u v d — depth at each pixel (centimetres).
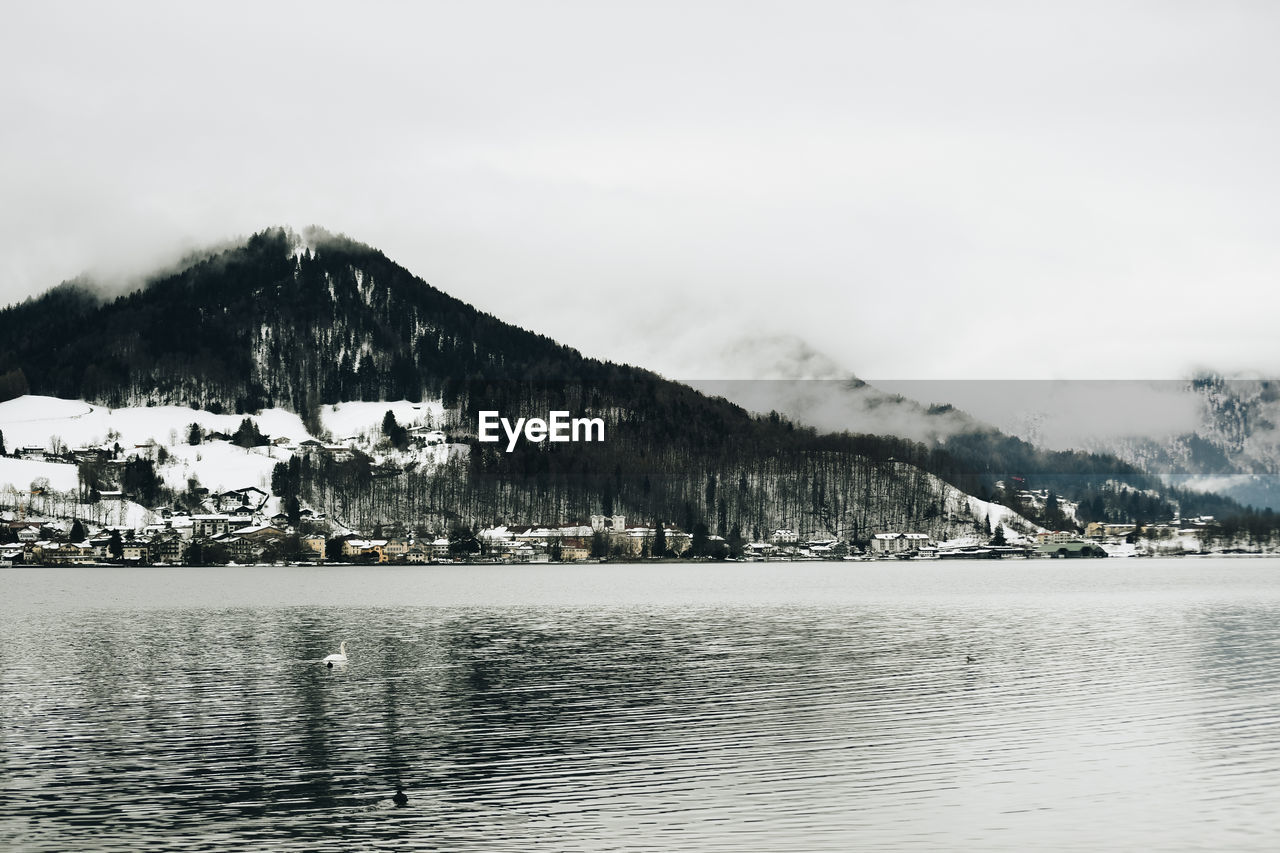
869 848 4691
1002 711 7456
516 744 6556
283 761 6188
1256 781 5619
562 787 5600
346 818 5141
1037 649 11019
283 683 8988
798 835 4844
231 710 7712
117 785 5712
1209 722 7056
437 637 12812
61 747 6562
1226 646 11194
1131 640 11850
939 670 9469
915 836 4831
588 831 4912
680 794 5453
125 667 10056
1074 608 16738
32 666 10156
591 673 9456
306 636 13025
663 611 16838
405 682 8988
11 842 4859
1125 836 4822
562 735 6794
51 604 19262
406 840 4828
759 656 10594
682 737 6706
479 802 5359
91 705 7944
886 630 13250
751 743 6519
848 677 9075
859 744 6481
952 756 6169
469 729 7006
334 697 8244
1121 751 6269
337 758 6253
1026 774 5778
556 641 12238
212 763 6153
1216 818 5044
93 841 4869
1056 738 6606
